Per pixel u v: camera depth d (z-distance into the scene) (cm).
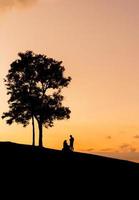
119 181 4931
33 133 8206
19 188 4234
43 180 4609
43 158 5766
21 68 8469
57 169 5184
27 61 8506
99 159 6269
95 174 5141
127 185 4794
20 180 4525
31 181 4525
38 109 8294
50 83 8481
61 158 5934
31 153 6075
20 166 5144
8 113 8394
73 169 5278
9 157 5644
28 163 5353
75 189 4422
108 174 5219
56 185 4481
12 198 3906
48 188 4338
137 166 6028
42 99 8400
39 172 4931
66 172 5081
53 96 8525
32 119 8281
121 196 4362
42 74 8412
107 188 4594
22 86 8425
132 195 4441
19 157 5681
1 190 4131
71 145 6469
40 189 4275
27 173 4838
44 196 4066
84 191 4391
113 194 4406
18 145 6944
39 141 8256
